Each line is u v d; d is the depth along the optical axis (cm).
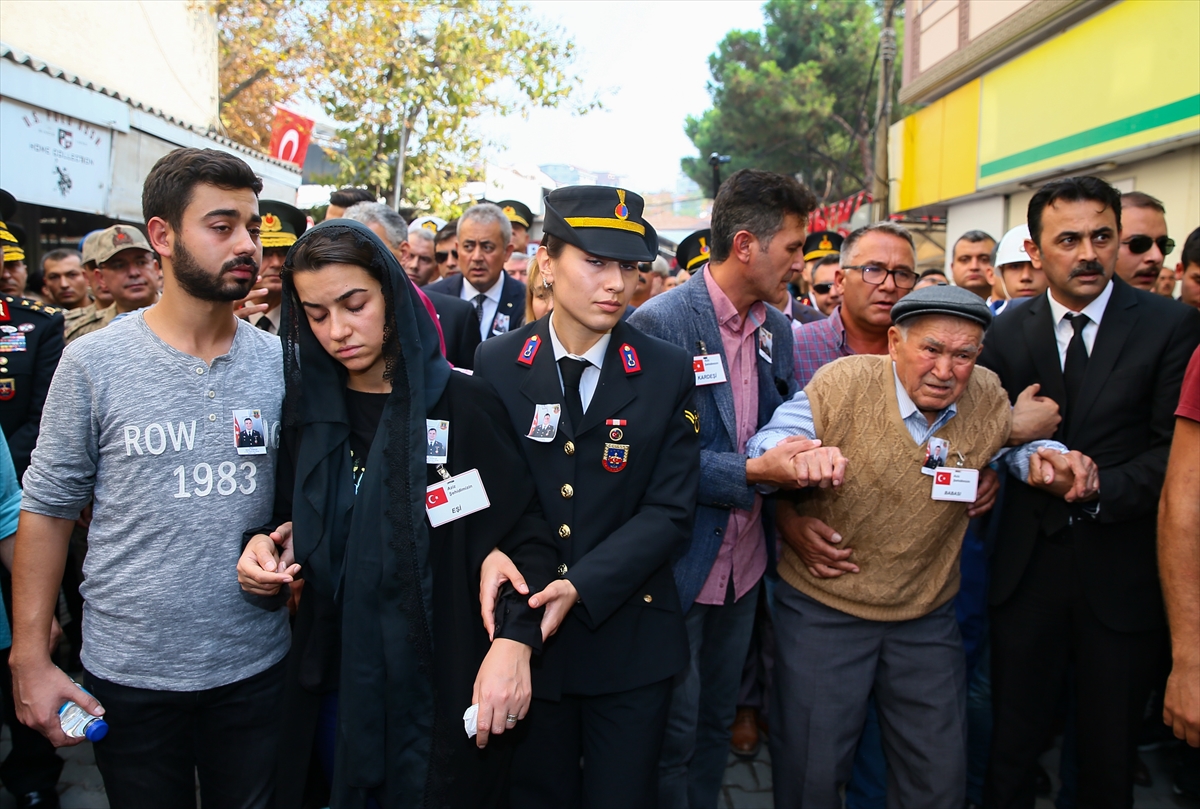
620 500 183
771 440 220
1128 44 622
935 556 219
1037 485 218
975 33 854
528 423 184
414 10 960
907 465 207
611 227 170
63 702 167
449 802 161
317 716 167
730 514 231
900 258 273
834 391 214
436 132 1009
